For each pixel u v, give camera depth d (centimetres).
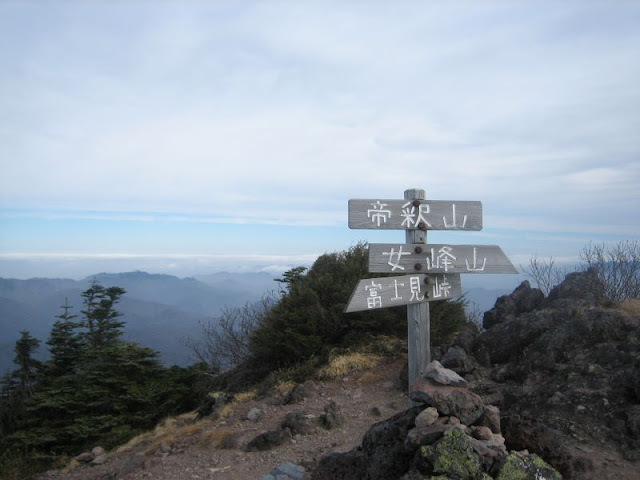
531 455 437
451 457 420
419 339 589
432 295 588
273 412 936
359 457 527
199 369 1521
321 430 792
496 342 887
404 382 947
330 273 1316
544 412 619
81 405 1345
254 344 1304
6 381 2066
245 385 1213
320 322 1200
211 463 743
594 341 751
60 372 1981
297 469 630
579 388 637
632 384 593
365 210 565
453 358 874
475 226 604
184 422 1098
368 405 895
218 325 1814
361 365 1087
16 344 2114
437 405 480
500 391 761
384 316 1177
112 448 1132
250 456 740
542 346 793
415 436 459
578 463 482
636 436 530
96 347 1917
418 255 580
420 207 583
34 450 1256
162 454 843
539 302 1078
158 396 1335
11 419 1703
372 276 1262
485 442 445
